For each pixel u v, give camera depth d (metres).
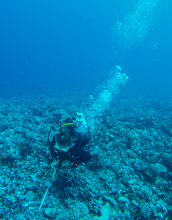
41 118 7.79
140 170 4.10
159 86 42.09
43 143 4.84
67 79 48.91
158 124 7.62
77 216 2.77
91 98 14.33
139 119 7.62
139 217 2.84
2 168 3.61
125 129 6.13
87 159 2.74
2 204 2.82
